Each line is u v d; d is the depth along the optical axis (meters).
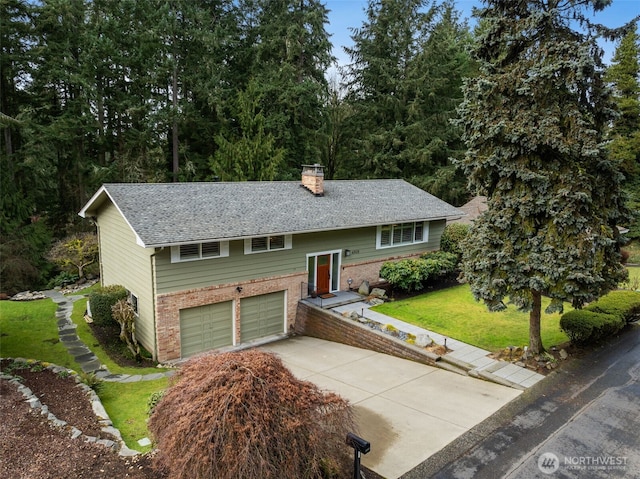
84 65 24.38
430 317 15.31
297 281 16.78
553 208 10.25
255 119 27.27
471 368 11.36
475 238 11.62
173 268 13.57
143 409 9.91
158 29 25.83
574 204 9.98
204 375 6.14
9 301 19.16
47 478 6.64
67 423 8.45
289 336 16.41
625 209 11.01
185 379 6.36
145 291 14.02
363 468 7.28
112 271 17.44
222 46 29.69
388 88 34.59
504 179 10.95
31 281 21.86
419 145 33.44
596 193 10.43
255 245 15.33
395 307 16.45
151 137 27.23
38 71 24.14
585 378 10.70
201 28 27.91
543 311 15.86
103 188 15.14
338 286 18.31
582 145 9.83
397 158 33.62
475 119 11.11
